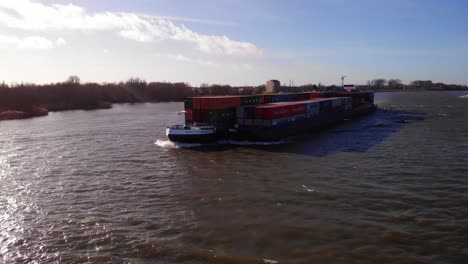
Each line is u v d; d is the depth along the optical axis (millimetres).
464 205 24609
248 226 21906
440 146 45625
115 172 36156
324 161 38719
